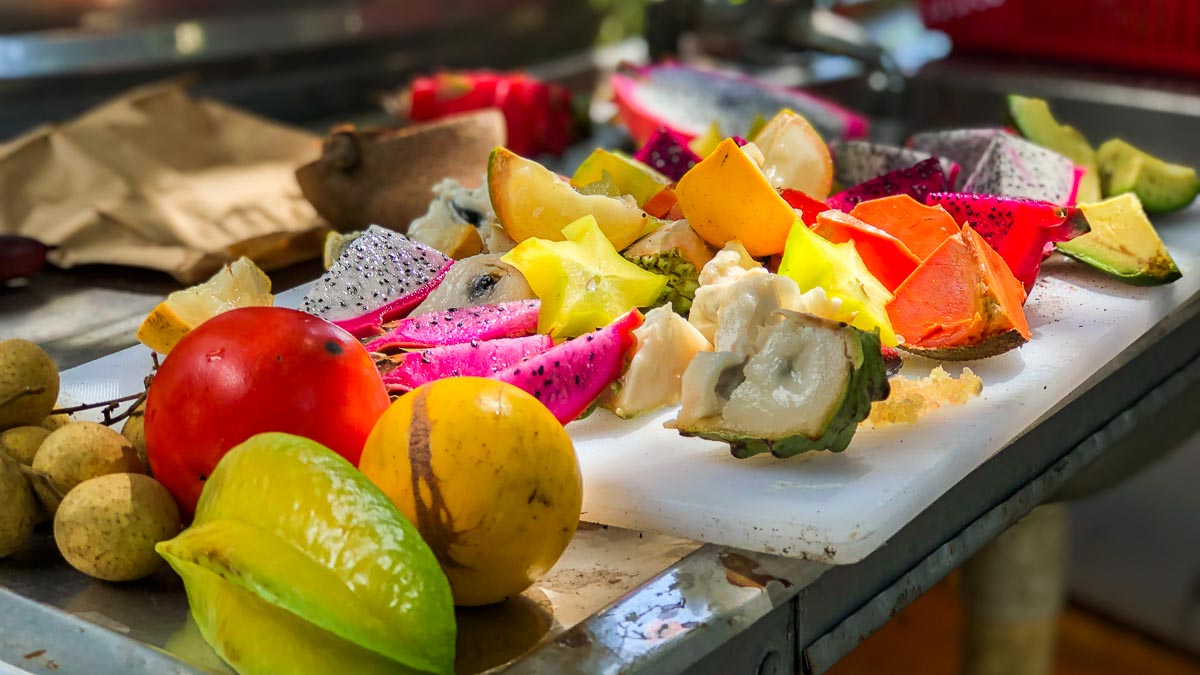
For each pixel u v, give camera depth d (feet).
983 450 1.89
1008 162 2.62
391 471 1.53
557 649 1.51
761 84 3.76
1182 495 4.29
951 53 5.06
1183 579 4.35
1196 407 2.68
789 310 1.79
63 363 2.35
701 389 1.78
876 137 4.44
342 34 4.38
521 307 2.09
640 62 4.81
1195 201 2.86
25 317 2.58
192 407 1.60
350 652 1.44
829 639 1.73
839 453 1.85
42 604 1.62
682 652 1.53
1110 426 2.25
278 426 1.59
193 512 1.66
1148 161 2.78
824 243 2.10
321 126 4.34
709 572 1.67
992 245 2.28
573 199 2.20
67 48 4.04
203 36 4.19
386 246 2.27
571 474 1.57
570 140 3.65
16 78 3.99
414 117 3.55
